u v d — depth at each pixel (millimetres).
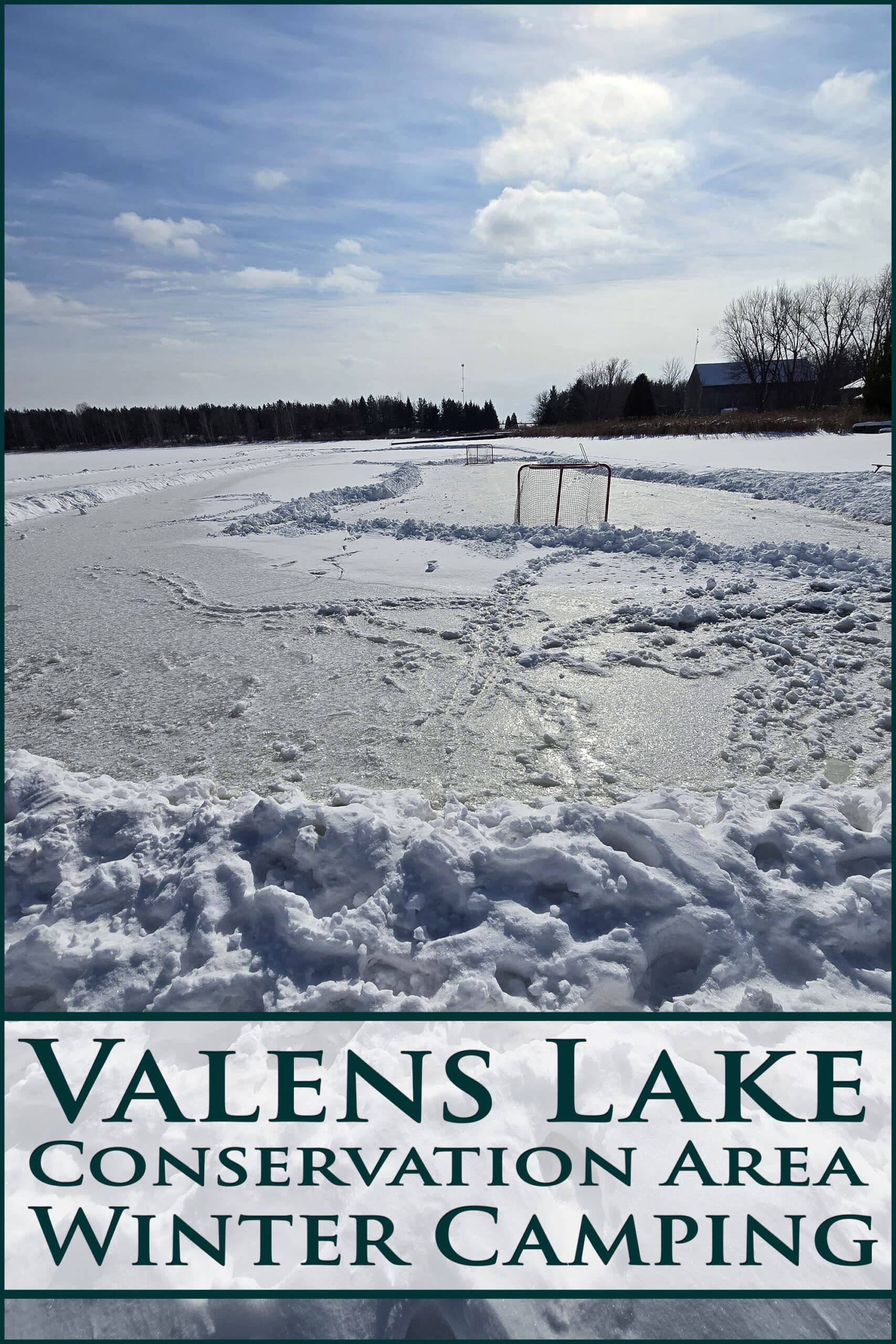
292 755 4840
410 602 8352
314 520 14586
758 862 3494
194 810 3947
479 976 2838
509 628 7305
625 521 13172
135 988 2939
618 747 4840
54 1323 1943
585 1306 1936
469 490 20062
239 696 5902
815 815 3639
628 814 3520
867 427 29469
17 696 6203
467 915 3141
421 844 3336
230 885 3297
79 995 2943
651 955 3035
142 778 4684
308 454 44750
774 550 9523
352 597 8656
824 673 5926
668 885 3158
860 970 2998
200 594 9219
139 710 5746
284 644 7113
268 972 2947
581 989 2834
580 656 6484
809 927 3090
